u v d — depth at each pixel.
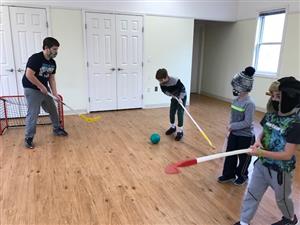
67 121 4.63
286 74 5.16
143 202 2.19
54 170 2.73
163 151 3.32
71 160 2.98
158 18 5.45
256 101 5.91
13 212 2.02
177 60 5.86
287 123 1.47
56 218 1.96
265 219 2.00
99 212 2.04
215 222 1.96
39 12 4.54
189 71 6.04
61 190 2.34
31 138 3.31
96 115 5.09
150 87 5.73
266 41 5.65
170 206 2.15
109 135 3.89
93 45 5.03
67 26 4.77
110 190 2.37
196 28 7.51
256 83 5.86
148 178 2.61
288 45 5.06
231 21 6.27
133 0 5.14
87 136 3.82
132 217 1.99
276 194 1.63
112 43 5.17
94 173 2.69
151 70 5.65
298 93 1.42
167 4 5.46
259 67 5.89
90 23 4.91
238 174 2.54
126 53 5.34
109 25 5.06
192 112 5.50
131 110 5.58
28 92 3.17
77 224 1.90
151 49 5.54
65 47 4.84
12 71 4.58
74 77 5.03
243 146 2.37
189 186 2.48
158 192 2.36
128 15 5.17
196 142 3.67
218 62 7.05
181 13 5.63
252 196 1.75
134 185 2.47
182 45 5.82
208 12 5.93
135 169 2.80
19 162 2.90
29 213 2.01
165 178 2.62
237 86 2.21
